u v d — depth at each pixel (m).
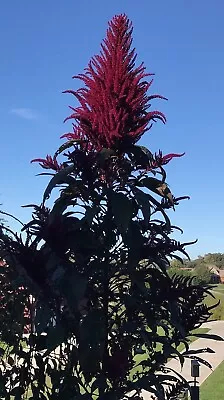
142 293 2.54
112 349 2.48
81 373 2.67
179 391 2.66
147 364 2.58
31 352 2.93
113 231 2.54
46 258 2.41
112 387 2.38
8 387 3.01
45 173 2.69
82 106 2.54
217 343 16.17
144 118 2.50
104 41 2.56
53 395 2.70
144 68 2.52
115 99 2.45
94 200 2.51
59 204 2.50
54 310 2.48
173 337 2.64
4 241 2.46
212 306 2.62
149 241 2.57
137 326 2.46
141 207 2.37
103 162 2.44
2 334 3.04
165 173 2.57
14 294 2.99
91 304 2.59
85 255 2.54
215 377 11.27
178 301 2.49
